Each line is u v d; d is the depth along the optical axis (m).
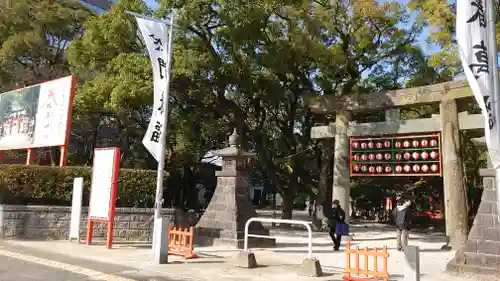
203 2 16.25
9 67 21.61
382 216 32.81
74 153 27.11
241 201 14.00
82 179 12.52
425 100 15.61
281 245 14.59
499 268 8.93
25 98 15.08
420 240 18.42
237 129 20.92
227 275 8.66
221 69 18.38
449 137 15.01
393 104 16.31
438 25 15.68
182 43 17.95
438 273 9.84
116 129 27.70
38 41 20.33
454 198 14.79
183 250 10.81
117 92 14.86
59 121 13.70
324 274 9.07
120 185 13.59
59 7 22.03
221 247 13.08
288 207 23.45
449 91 15.15
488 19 6.59
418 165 15.47
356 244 16.03
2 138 15.62
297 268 9.73
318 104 18.30
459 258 9.51
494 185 9.44
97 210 12.04
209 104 20.89
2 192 12.42
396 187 29.61
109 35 16.61
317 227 21.33
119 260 9.89
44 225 12.58
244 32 17.19
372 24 19.69
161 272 8.73
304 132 24.08
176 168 26.52
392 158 16.02
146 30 11.50
